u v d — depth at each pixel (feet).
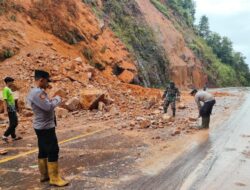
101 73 82.64
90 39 89.71
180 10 240.94
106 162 25.77
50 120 20.85
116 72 92.12
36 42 72.28
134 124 40.86
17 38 69.15
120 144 31.65
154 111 53.06
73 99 51.13
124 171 23.58
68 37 82.84
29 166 25.13
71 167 24.59
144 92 77.87
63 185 20.81
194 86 178.09
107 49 94.38
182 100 77.92
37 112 20.67
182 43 183.73
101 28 99.45
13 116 32.89
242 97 92.58
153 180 21.75
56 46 76.48
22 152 29.09
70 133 36.68
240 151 29.14
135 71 97.91
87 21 94.38
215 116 50.03
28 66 62.75
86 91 54.13
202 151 29.01
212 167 24.56
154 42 141.59
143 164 25.21
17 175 23.15
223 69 231.30
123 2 138.62
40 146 21.30
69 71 66.18
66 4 88.74
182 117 49.16
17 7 76.23
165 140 33.30
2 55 63.46
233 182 21.62
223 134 36.35
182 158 26.81
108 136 35.22
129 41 120.57
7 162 26.14
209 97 39.24
